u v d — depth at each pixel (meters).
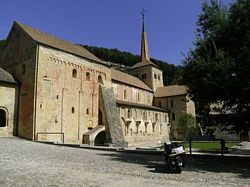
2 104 31.48
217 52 16.34
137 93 61.44
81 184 9.49
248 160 17.62
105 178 10.76
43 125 32.28
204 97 17.20
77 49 43.62
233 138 54.84
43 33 39.72
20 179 10.04
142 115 56.31
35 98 31.78
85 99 39.69
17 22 37.06
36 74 32.34
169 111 68.19
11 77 33.72
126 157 18.97
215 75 16.08
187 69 18.02
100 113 42.22
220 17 17.84
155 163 15.91
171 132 67.00
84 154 19.92
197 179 11.05
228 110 17.16
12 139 29.45
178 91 68.25
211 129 18.58
